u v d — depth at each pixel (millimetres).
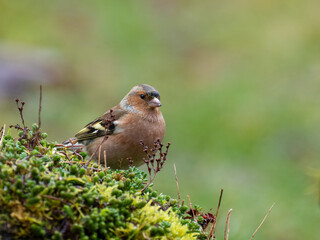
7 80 15188
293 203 10391
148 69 18641
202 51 20062
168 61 19312
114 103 16406
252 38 20797
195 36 21219
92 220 3590
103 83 17266
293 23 21312
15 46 18016
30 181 3580
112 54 19281
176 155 13141
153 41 20609
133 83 17625
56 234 3469
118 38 20312
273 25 21500
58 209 3619
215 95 16062
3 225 3531
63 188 3658
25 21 19656
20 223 3539
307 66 18203
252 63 18859
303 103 15484
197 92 16656
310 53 19141
